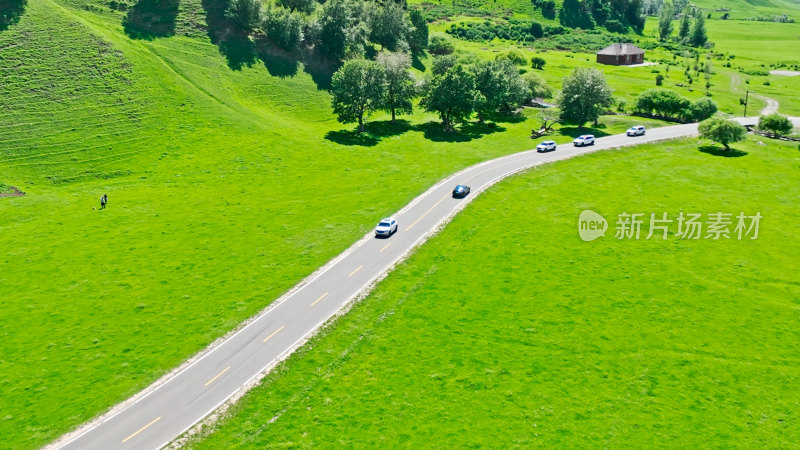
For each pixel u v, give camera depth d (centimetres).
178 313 5219
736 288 5859
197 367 4525
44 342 4809
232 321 5100
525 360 4722
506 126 11750
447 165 9138
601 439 3944
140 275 5850
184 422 3984
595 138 10588
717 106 12212
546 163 9144
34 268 5922
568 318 5297
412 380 4450
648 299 5628
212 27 12681
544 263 6222
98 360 4594
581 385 4462
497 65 12275
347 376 4478
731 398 4384
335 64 13450
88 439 3825
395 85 11306
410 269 6012
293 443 3831
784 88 15888
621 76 16912
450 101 10819
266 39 13050
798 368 4719
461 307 5412
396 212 7356
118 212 7256
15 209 7131
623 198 7888
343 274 5878
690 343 5000
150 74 10606
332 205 7581
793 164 9181
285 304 5362
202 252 6322
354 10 14988
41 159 8419
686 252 6544
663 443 3931
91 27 11206
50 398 4178
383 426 3991
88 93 9812
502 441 3891
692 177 8662
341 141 10188
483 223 7100
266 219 7156
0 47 10188
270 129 10194
